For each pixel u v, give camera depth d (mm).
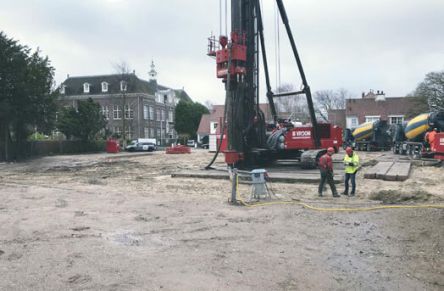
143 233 8156
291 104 70688
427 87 53781
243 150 18156
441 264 6215
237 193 13258
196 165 25688
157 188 14680
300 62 19469
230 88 17359
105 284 5473
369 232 8086
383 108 65688
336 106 88250
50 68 34094
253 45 18312
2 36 30188
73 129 45688
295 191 13484
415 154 29203
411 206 10219
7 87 30000
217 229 8430
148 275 5805
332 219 9250
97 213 10156
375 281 5590
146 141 55531
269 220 9211
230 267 6141
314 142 20125
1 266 6199
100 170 23188
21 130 34938
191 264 6270
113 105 71125
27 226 8797
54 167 25609
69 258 6570
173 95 91562
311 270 6012
